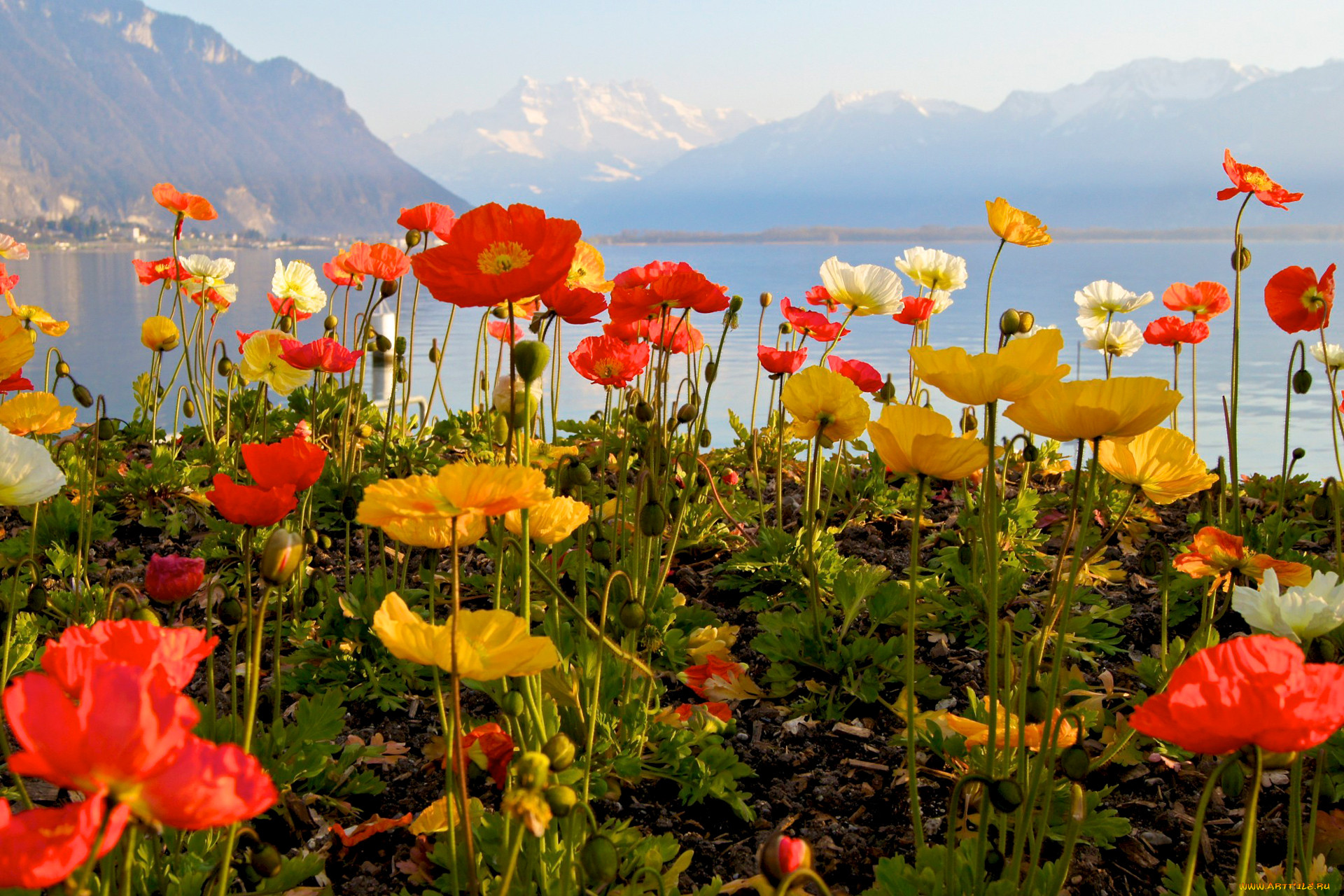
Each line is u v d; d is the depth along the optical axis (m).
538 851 1.38
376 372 6.21
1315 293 2.66
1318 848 1.83
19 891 0.94
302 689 2.29
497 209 1.43
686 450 3.12
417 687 2.35
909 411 1.32
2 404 2.11
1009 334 2.34
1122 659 2.59
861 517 3.61
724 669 2.35
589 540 2.68
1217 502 3.51
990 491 1.35
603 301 1.70
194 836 1.50
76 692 0.87
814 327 3.39
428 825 1.64
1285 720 0.90
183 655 0.96
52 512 2.98
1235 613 2.78
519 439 1.45
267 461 1.46
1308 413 9.72
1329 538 3.36
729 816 1.94
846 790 2.03
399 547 3.09
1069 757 1.31
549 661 1.05
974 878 1.37
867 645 2.35
